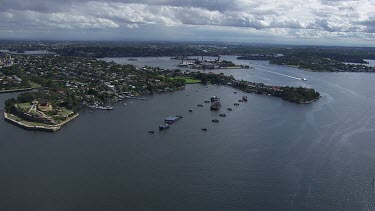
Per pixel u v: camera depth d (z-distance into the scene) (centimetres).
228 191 16950
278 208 15688
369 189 17475
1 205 15500
